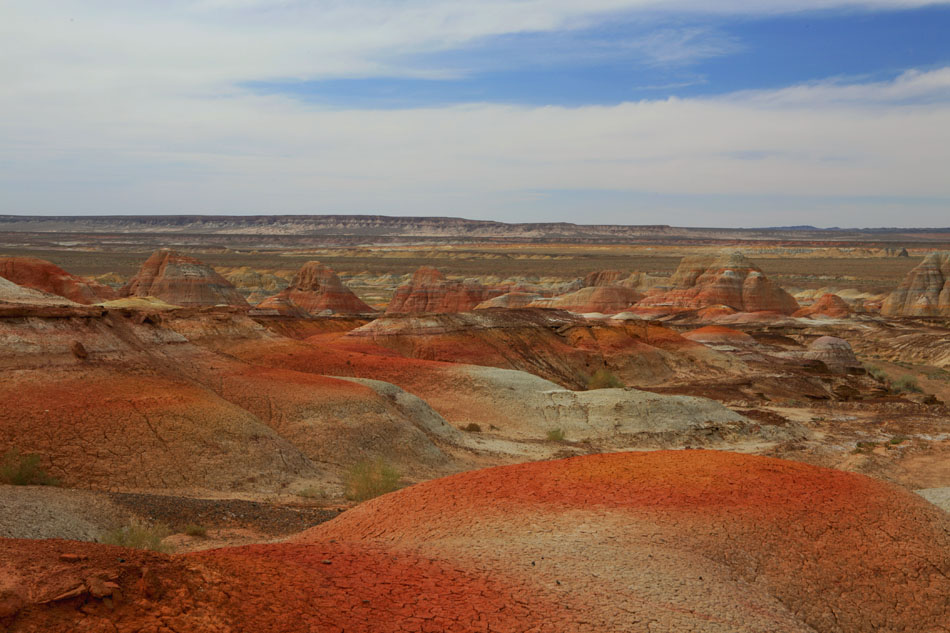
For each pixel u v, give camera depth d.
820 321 134.75
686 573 13.34
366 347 72.75
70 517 20.03
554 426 51.62
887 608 13.60
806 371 93.75
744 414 60.16
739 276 148.12
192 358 40.00
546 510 16.58
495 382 55.50
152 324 39.94
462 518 16.56
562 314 95.00
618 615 11.73
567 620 11.43
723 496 16.73
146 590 9.63
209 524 21.94
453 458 39.12
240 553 12.67
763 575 13.79
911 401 74.94
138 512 21.92
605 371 77.31
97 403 28.88
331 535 17.59
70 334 32.25
